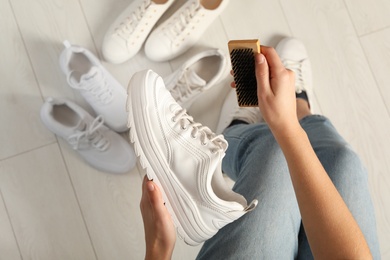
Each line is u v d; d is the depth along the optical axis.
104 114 1.25
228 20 1.37
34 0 1.28
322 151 0.96
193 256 1.29
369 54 1.42
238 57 0.68
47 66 1.27
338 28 1.41
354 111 1.40
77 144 1.21
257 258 0.84
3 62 1.26
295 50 1.35
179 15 1.25
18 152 1.25
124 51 1.26
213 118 1.34
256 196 0.90
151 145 0.80
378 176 1.38
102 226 1.26
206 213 0.79
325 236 0.59
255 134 1.07
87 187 1.26
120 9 1.31
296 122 0.65
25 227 1.23
